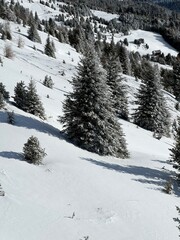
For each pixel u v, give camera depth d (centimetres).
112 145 2736
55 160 2105
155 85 5244
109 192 1806
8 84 3938
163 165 2783
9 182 1644
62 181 1811
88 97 2683
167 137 5338
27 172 1814
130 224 1519
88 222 1458
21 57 7269
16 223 1316
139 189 1967
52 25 16588
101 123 2656
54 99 4369
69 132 2741
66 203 1588
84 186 1806
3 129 2412
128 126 4647
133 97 7044
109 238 1371
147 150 3544
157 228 1530
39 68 6712
